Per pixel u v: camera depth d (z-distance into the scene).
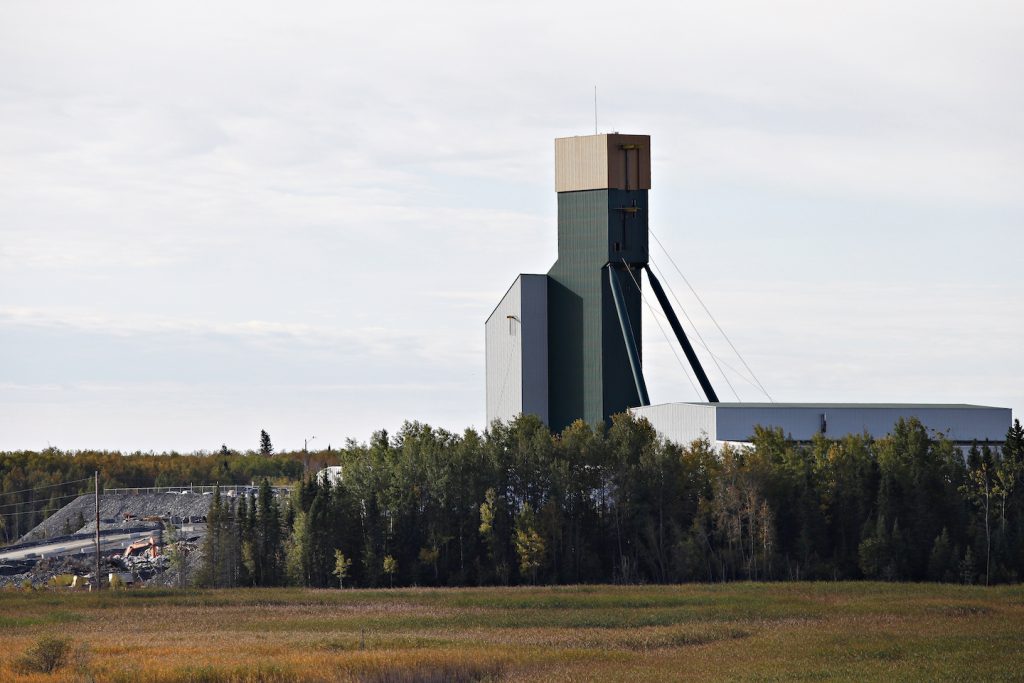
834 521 176.25
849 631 117.19
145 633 122.44
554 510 174.38
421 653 103.06
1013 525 172.25
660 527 175.50
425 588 163.25
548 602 142.38
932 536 170.88
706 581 169.00
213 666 96.56
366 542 178.38
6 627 128.38
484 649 106.94
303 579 176.00
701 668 97.56
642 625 124.75
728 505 171.38
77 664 98.38
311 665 96.19
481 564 176.00
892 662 100.75
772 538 170.25
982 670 96.88
